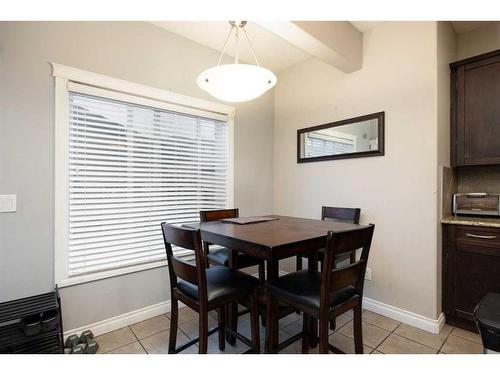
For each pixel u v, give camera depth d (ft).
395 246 7.47
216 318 7.56
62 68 6.16
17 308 5.27
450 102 7.52
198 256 4.36
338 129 8.86
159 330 6.90
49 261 6.07
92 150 6.75
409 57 7.22
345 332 6.72
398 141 7.42
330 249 3.96
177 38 8.20
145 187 7.67
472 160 7.16
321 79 9.45
